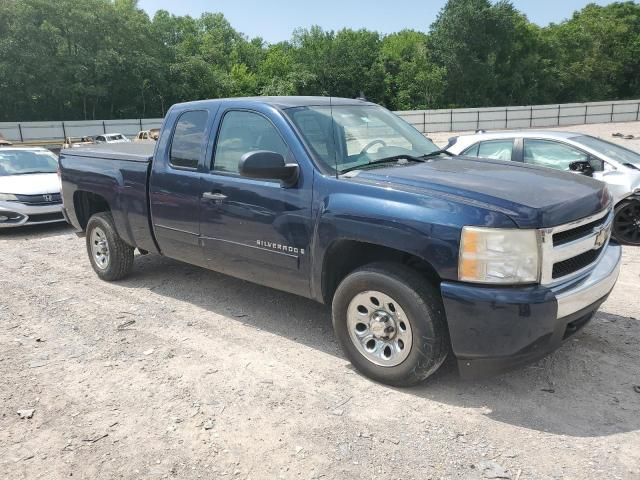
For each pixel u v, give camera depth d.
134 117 55.34
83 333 4.59
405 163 4.08
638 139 26.72
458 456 2.86
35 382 3.76
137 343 4.37
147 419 3.29
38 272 6.55
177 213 4.83
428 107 59.91
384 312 3.50
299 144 3.93
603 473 2.69
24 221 9.00
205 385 3.67
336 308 3.72
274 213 4.01
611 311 4.75
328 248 3.68
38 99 50.31
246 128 4.35
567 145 7.38
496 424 3.13
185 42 68.62
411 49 65.38
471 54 58.31
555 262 3.12
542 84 63.19
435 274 3.47
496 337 3.04
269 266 4.16
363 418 3.23
